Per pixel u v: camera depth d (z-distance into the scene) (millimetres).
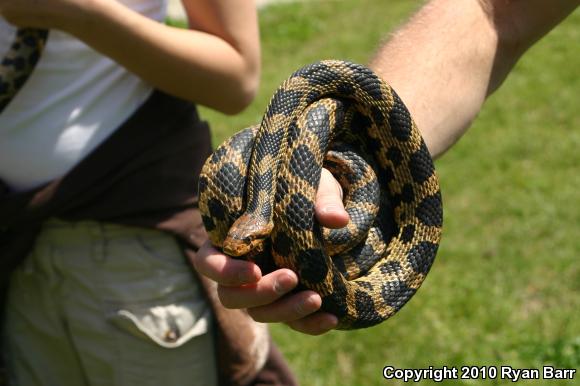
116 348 3379
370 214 2359
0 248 3303
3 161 3209
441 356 5172
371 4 12969
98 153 3189
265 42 11680
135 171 3234
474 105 2805
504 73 2930
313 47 11414
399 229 2469
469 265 6203
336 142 2430
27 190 3219
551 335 5340
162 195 3264
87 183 3189
